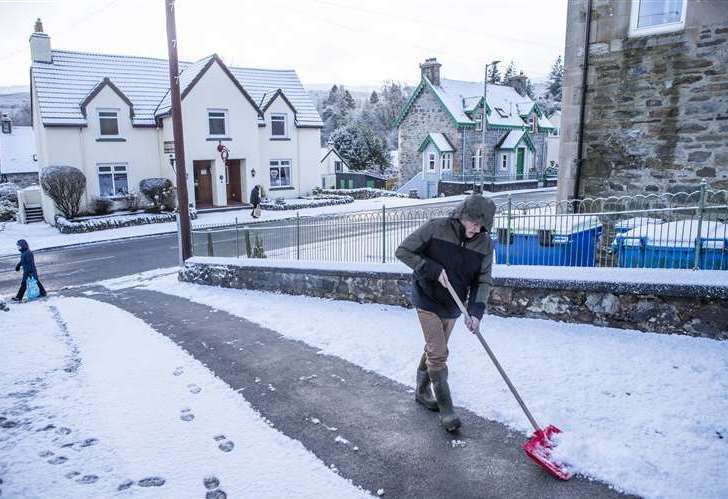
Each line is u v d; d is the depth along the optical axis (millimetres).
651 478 2924
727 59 7082
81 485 2988
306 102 32812
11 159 43875
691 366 4246
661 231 5676
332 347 5375
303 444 3473
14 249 18812
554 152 45906
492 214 3365
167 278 12625
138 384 4520
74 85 25656
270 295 8547
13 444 3451
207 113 26547
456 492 2936
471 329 3420
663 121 7727
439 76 38062
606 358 4539
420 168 39156
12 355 5445
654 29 7637
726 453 3096
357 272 7227
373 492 2951
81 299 9688
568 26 8469
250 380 4586
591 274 5383
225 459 3291
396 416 3846
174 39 11859
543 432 3264
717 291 4648
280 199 28344
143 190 25625
